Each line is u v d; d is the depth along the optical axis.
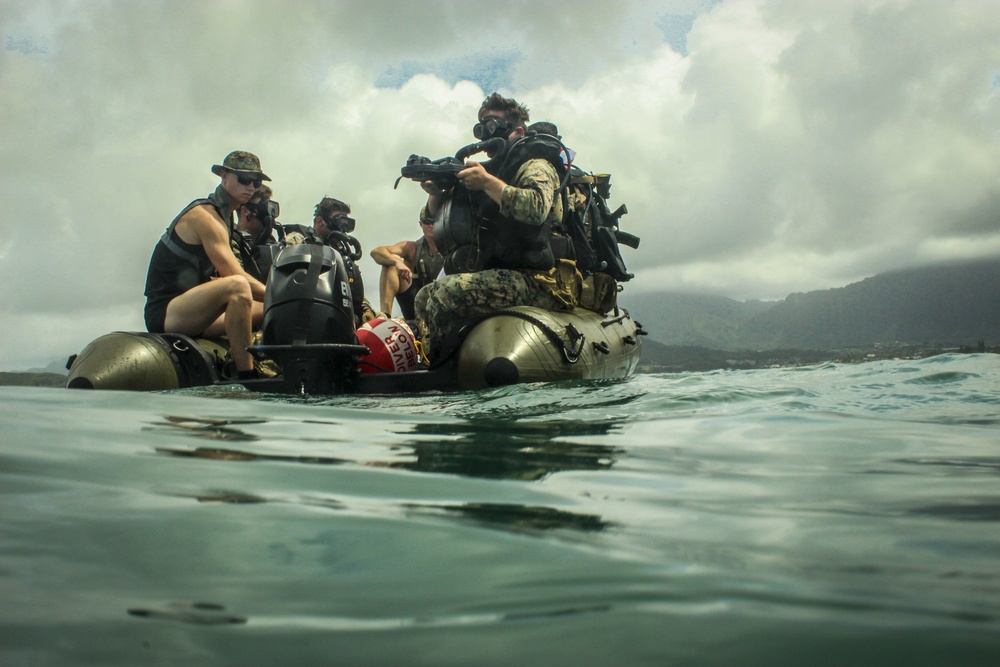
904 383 3.98
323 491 1.27
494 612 0.71
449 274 5.59
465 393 3.85
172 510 1.09
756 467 1.61
